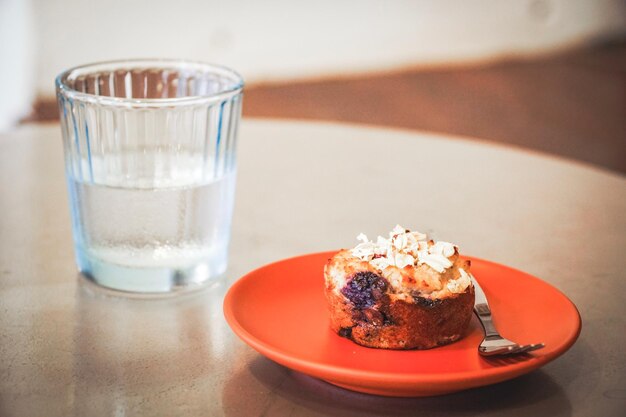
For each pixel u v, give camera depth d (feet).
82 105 1.62
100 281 1.70
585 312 1.64
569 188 2.24
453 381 1.31
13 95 5.90
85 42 6.13
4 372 1.44
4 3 5.71
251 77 6.97
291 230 1.96
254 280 1.61
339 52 7.18
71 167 1.67
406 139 2.60
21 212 2.05
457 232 1.97
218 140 1.68
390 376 1.31
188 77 1.83
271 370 1.45
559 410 1.36
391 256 1.49
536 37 7.76
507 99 6.87
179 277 1.69
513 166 2.39
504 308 1.56
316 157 2.42
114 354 1.49
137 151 1.67
